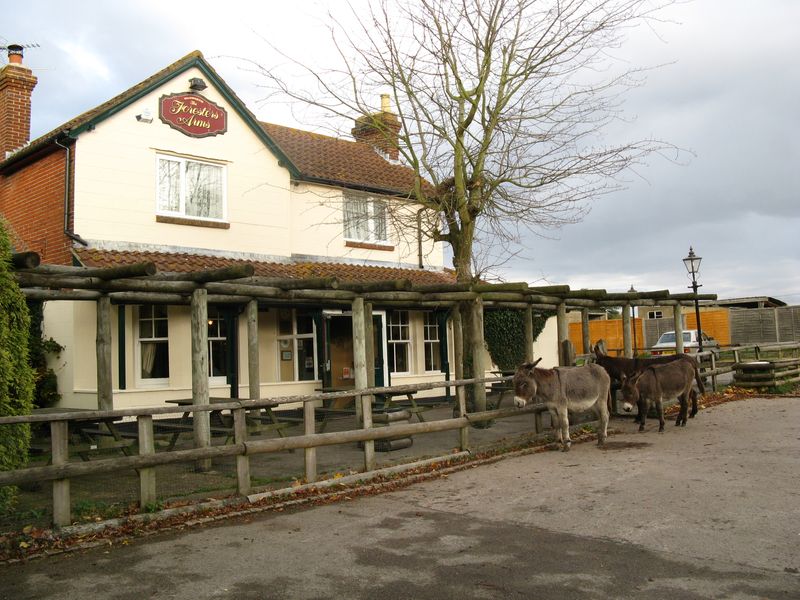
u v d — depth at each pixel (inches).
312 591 208.5
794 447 414.0
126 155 577.9
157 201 597.0
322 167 742.5
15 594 210.1
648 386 496.4
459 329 605.6
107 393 419.8
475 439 487.2
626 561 227.0
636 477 350.3
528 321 605.6
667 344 1396.4
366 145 863.7
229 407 319.3
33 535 255.4
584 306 682.2
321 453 453.1
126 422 548.4
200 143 625.9
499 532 265.4
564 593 201.0
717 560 225.0
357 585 212.4
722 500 298.0
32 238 601.3
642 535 254.2
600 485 337.1
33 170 605.3
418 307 685.3
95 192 558.3
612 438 483.8
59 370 586.2
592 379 449.7
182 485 344.2
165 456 293.9
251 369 495.5
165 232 597.9
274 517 299.7
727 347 920.9
